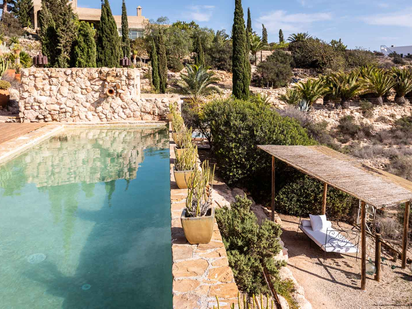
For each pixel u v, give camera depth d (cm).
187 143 785
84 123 1587
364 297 666
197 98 2125
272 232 537
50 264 438
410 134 2325
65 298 364
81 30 1678
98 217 596
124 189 749
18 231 536
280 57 4031
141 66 3734
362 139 2323
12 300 360
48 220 582
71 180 812
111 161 990
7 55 2723
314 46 4162
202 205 413
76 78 1600
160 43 2983
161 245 495
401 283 721
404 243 793
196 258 365
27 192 724
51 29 1752
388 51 5303
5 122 1588
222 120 1215
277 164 1088
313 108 2669
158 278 407
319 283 711
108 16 1794
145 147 1177
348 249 794
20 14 4875
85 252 471
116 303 355
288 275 646
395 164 1934
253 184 1177
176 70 3881
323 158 895
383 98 2881
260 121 1175
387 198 640
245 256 517
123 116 1669
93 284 393
